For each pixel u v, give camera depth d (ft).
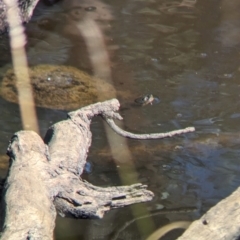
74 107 10.00
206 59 11.85
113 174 8.32
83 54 11.94
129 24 13.35
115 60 11.74
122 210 7.55
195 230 6.39
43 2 14.26
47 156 7.43
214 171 8.43
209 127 9.58
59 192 6.96
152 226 7.29
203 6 14.25
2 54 11.87
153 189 8.01
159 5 14.30
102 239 7.06
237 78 11.13
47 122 9.55
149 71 11.35
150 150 8.89
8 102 10.07
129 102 10.27
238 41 12.59
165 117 9.86
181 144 9.07
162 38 12.73
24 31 12.83
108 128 9.36
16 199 6.42
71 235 7.05
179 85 10.87
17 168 7.00
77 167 7.61
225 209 6.61
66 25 13.24
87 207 6.97
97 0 14.52
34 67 11.34
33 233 5.85
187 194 7.92
